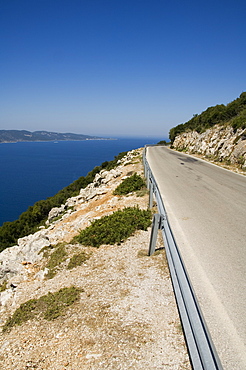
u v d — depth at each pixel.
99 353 3.55
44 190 103.00
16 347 4.00
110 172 23.14
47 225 19.30
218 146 25.50
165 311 4.20
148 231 7.95
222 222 8.00
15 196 90.25
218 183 14.46
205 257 5.69
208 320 3.73
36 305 5.05
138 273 5.54
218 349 3.22
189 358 3.22
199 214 8.87
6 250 10.75
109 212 10.91
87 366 3.36
